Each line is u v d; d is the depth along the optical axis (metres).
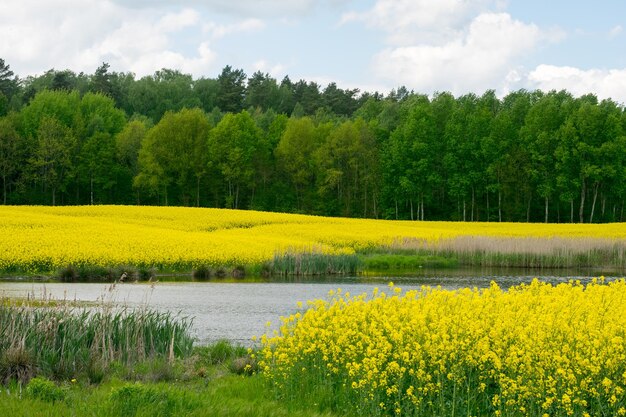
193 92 137.38
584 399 8.09
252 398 9.41
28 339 10.98
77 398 8.53
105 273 27.80
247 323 17.44
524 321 9.80
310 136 87.62
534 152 76.50
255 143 86.62
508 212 79.12
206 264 31.56
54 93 102.31
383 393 8.98
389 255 38.03
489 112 84.62
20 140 82.06
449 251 38.88
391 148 82.62
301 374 9.78
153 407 7.68
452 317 9.77
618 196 76.88
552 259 37.16
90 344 11.93
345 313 11.03
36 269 28.22
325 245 38.09
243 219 50.91
